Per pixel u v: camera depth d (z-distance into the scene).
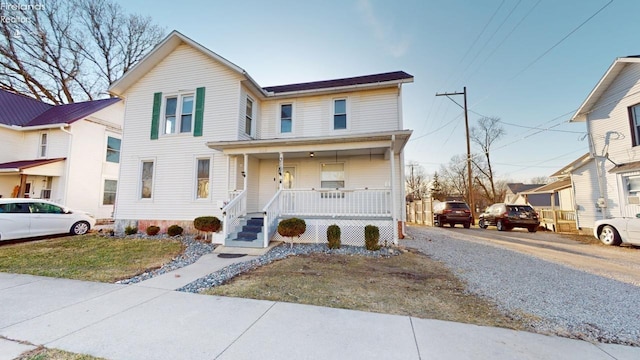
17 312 3.50
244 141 9.32
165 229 10.64
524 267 6.21
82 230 10.68
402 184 10.55
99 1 20.45
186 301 3.93
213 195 10.38
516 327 3.16
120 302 3.88
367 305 3.80
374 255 7.30
